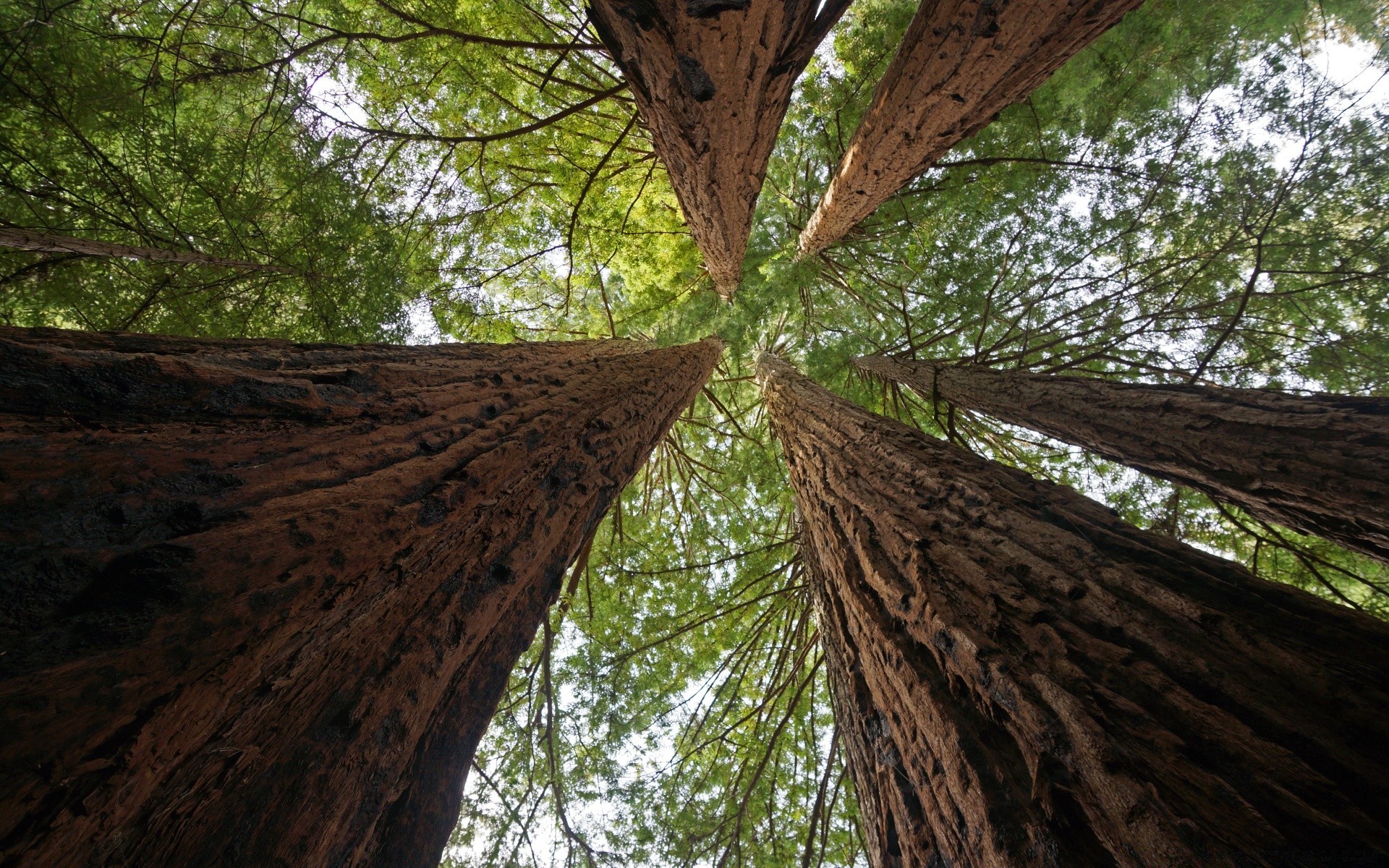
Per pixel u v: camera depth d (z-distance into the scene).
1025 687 1.41
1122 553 1.87
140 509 1.09
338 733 1.33
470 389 2.52
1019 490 2.41
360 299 5.64
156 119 4.49
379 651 1.54
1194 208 5.77
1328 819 0.97
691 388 5.73
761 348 10.37
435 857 1.45
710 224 5.23
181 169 4.58
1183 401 3.36
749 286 8.08
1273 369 5.49
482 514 1.97
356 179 6.29
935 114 4.13
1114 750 1.18
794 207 9.48
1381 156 4.86
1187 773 1.10
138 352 1.53
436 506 1.73
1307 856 0.92
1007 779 1.33
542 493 2.33
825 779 5.77
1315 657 1.31
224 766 1.13
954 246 7.43
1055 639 1.52
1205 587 1.63
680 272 9.28
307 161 5.61
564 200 8.23
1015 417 4.91
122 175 4.30
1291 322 5.45
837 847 7.12
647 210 8.47
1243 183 5.49
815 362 7.72
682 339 7.76
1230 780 1.08
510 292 8.52
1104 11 3.29
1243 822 1.00
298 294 5.56
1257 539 5.32
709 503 11.01
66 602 0.94
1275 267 5.36
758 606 8.45
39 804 0.78
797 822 7.24
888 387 8.09
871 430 3.88
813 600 4.12
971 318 7.23
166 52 4.67
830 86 7.52
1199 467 3.09
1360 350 5.16
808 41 3.08
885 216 7.50
